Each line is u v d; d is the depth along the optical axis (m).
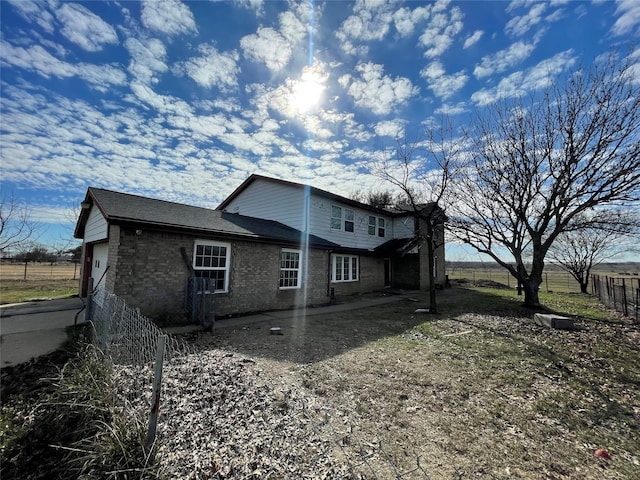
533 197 11.51
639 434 3.22
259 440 2.87
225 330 7.59
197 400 3.55
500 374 4.88
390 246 19.19
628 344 6.74
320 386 4.23
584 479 2.47
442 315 10.24
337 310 11.22
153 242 7.90
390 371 4.91
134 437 2.62
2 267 26.31
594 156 9.84
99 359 4.57
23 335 6.37
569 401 3.96
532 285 11.84
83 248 12.59
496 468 2.58
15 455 3.00
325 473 2.44
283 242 11.15
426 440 2.99
